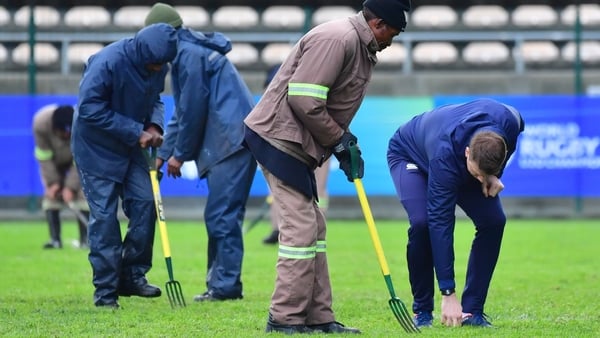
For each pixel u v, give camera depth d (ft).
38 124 131.44
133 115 74.84
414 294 64.64
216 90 79.20
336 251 130.52
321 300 60.34
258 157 58.75
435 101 189.06
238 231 79.71
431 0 231.71
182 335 59.36
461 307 64.28
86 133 74.33
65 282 94.73
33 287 90.48
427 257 63.57
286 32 220.84
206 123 79.61
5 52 220.23
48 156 133.18
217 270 79.61
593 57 226.79
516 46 214.90
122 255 76.38
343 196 192.34
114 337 58.75
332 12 220.64
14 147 186.80
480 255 63.87
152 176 75.61
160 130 76.69
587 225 179.11
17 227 175.94
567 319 68.95
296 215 58.34
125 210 77.36
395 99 188.03
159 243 142.20
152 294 76.64
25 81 195.11
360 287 91.56
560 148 190.49
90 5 225.35
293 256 58.34
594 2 230.68
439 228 59.67
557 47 226.38
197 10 228.43
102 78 73.10
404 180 63.77
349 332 59.77
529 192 191.01
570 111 189.78
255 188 193.57
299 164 58.29
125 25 222.89
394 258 120.88
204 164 79.71
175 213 188.44
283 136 57.88
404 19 57.88
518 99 189.78
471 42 225.35
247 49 222.07
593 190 190.60
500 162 56.85
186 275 101.35
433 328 62.03
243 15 227.61
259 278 97.45
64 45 205.46
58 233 135.74
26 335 59.62
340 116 58.95
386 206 191.72
